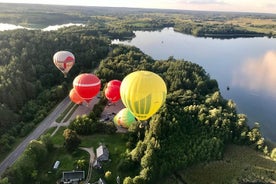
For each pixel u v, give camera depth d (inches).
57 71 4537.4
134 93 2341.3
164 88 2422.5
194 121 3282.5
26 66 4357.8
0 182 2199.8
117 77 4574.3
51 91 3991.1
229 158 2967.5
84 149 2888.8
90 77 3385.8
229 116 3427.7
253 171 2812.5
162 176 2600.9
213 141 2950.3
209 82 4702.3
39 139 3051.2
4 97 3479.3
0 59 4382.4
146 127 3053.6
